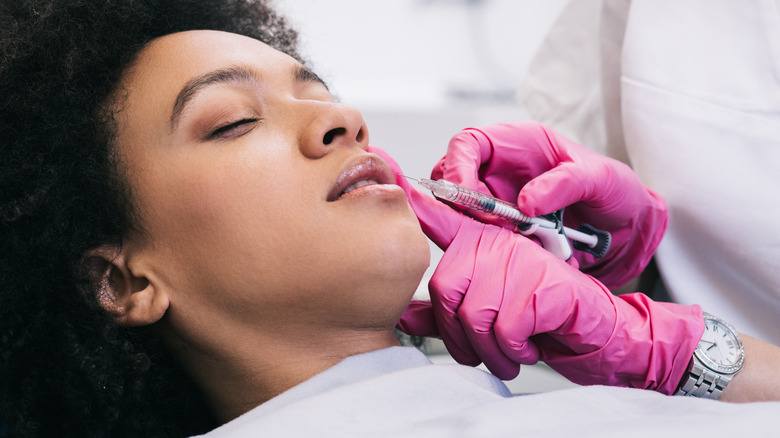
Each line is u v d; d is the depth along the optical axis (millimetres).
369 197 970
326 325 1001
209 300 998
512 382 1593
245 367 1034
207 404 1116
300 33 1576
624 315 1095
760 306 1327
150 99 1031
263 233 958
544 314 1044
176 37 1098
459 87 2527
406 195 1050
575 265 1208
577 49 1616
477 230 1148
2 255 1037
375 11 2508
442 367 978
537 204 1135
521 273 1083
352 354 1024
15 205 1029
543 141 1279
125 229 1034
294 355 1023
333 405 868
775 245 1262
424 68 2553
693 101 1319
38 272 1037
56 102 1070
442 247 1152
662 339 1069
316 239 951
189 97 1002
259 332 1008
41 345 1037
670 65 1346
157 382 1088
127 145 1029
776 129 1262
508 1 2525
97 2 1139
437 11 2527
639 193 1289
